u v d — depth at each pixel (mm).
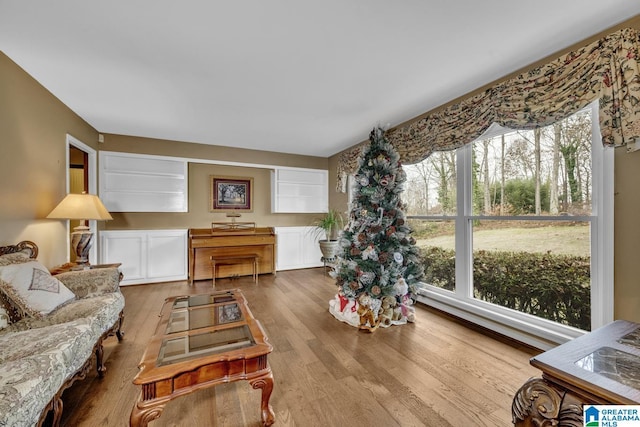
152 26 1628
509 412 1433
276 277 4488
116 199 3859
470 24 1610
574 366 825
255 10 1496
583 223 1892
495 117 2207
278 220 5086
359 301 2496
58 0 1412
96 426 1331
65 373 1237
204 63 2037
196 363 1185
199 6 1468
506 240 2389
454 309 2748
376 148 2684
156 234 4098
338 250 2828
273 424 1349
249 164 4742
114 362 1915
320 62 2029
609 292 1692
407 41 1778
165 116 3154
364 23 1604
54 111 2584
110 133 3818
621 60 1531
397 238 2646
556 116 1824
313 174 5270
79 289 2027
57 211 2387
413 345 2164
